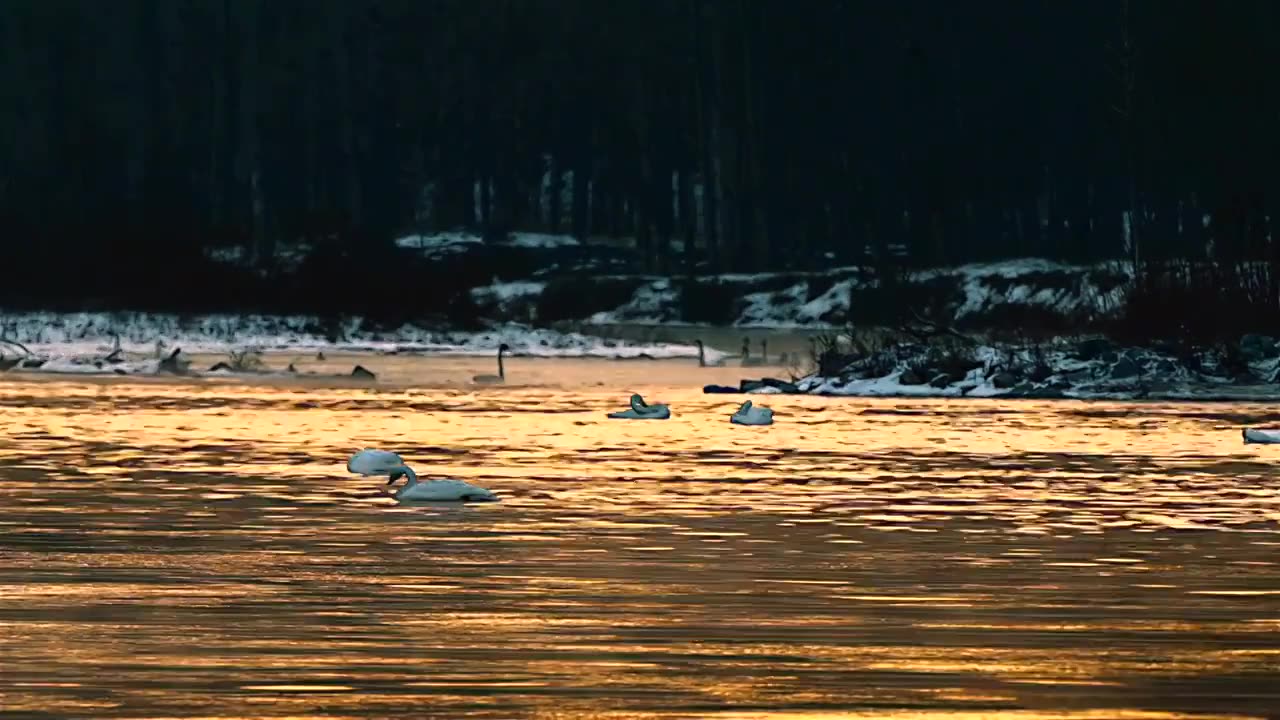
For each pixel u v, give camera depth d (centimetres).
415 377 6844
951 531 2839
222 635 2061
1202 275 6731
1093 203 13375
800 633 2092
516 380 6762
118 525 2859
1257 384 5894
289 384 6462
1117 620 2173
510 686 1852
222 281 9081
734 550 2644
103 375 6831
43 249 9144
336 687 1841
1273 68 10556
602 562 2536
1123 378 5888
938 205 13075
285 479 3478
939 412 5197
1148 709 1788
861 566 2520
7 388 6112
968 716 1761
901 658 1978
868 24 13725
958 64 13450
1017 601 2281
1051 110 13162
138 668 1909
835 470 3691
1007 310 10456
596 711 1767
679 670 1919
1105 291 9794
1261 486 3450
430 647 2009
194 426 4697
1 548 2630
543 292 12288
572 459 3900
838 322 11525
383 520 2925
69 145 12769
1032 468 3744
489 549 2636
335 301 9075
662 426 4781
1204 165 10912
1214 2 10650
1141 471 3700
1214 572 2488
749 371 7369
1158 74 11050
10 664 1922
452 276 9406
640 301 12038
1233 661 1972
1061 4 13150
